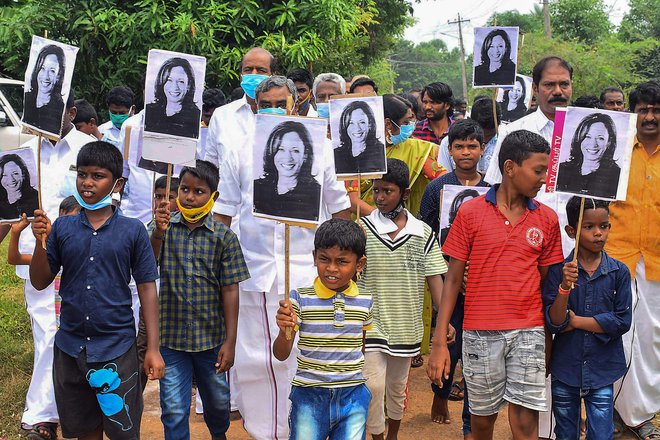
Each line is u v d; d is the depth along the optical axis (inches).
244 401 184.1
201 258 167.5
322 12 446.3
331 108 173.5
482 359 152.2
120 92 285.7
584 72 1171.3
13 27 423.5
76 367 150.9
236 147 181.2
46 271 152.9
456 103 496.4
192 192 165.8
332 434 147.0
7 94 518.3
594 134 149.2
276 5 437.4
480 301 152.7
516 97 331.3
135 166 239.1
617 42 1322.6
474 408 155.7
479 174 221.5
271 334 180.1
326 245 142.4
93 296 148.5
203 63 163.5
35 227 151.8
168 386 166.9
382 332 179.0
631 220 196.4
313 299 145.7
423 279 185.8
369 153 172.6
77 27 421.7
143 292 152.6
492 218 152.8
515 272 150.6
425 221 221.6
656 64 1327.5
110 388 149.0
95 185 147.4
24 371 236.1
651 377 196.5
